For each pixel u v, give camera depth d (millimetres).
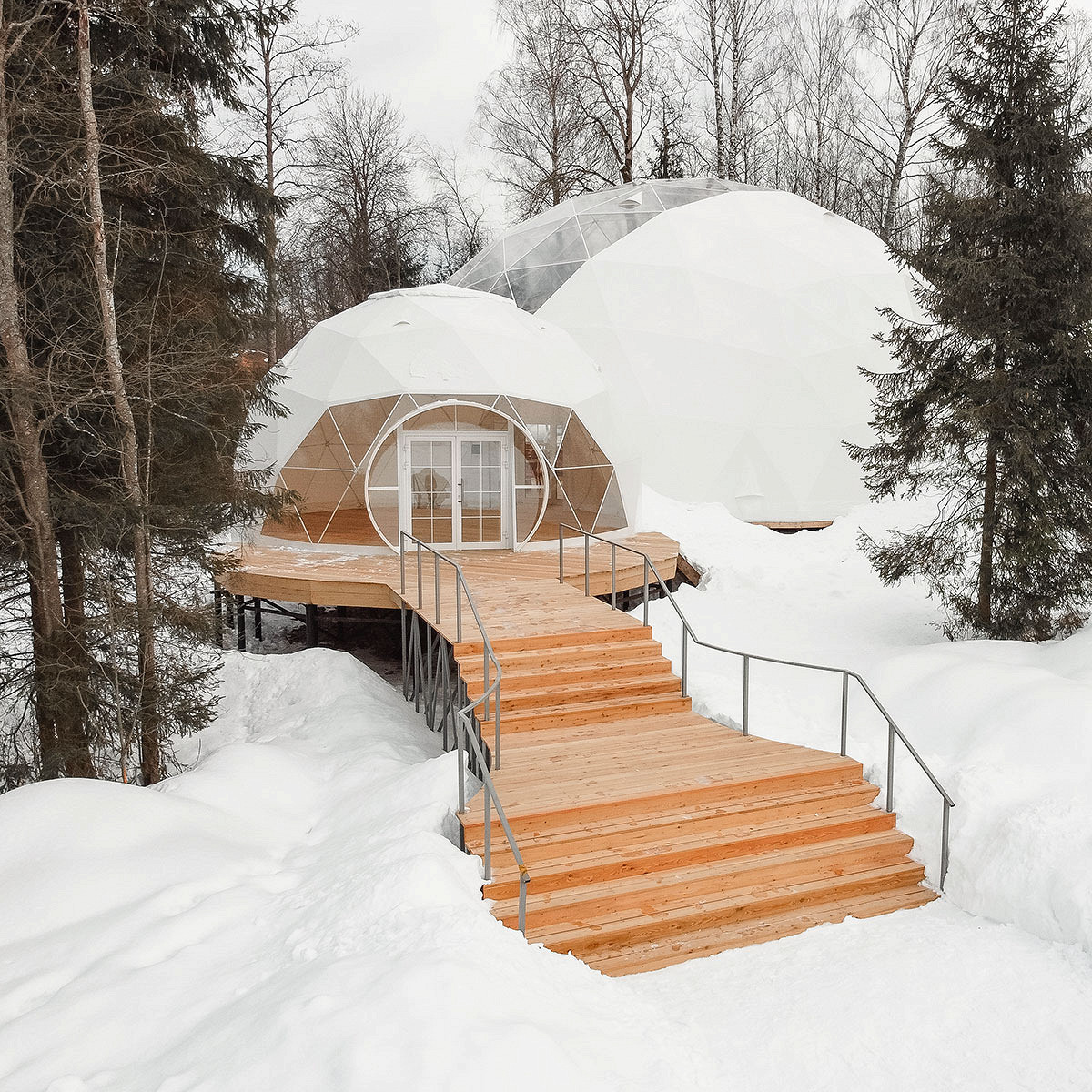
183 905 5516
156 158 9594
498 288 22594
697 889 6285
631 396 20188
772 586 16234
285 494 10914
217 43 10617
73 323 9133
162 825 6488
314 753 9008
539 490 15148
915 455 12359
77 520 8492
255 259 11453
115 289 9570
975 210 11250
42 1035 4199
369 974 4320
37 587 9047
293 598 12680
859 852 6785
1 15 7887
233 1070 3709
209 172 10195
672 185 24141
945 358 12070
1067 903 5785
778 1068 4586
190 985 4594
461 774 6570
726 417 20156
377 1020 3902
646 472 20031
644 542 16391
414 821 6391
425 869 5438
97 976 4680
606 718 8852
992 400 11258
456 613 10516
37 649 8945
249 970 4707
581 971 5250
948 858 6695
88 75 8188
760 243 21766
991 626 12000
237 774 7734
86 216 8828
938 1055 4715
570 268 21766
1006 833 6461
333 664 11477
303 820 7367
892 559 12477
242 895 5641
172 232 9969
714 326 20594
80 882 5680
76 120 8570
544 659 9180
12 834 6152
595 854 6363
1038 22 11195
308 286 37406
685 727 8625
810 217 23078
